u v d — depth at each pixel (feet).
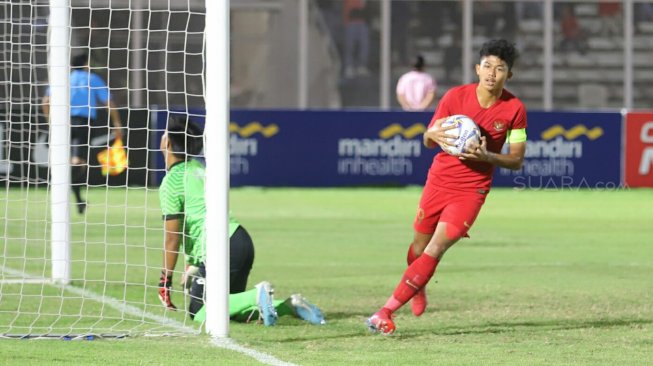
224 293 79.97
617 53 307.78
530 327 86.43
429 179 82.74
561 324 87.97
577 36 306.96
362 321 88.94
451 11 303.07
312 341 78.48
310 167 247.91
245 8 296.71
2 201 195.42
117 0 275.18
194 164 92.17
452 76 304.30
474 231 171.12
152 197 216.95
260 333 81.92
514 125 81.76
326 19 299.17
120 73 276.21
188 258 92.22
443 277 119.24
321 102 300.40
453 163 81.15
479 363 70.03
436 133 79.97
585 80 307.99
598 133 249.55
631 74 307.99
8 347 74.69
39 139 210.18
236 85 298.35
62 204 110.11
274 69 298.76
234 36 297.33
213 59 79.46
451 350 75.05
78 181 187.11
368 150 248.93
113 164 229.04
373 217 189.57
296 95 299.58
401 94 260.21
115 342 77.15
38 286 108.47
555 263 132.67
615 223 184.55
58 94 109.81
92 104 191.93
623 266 130.00
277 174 247.09
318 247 147.13
